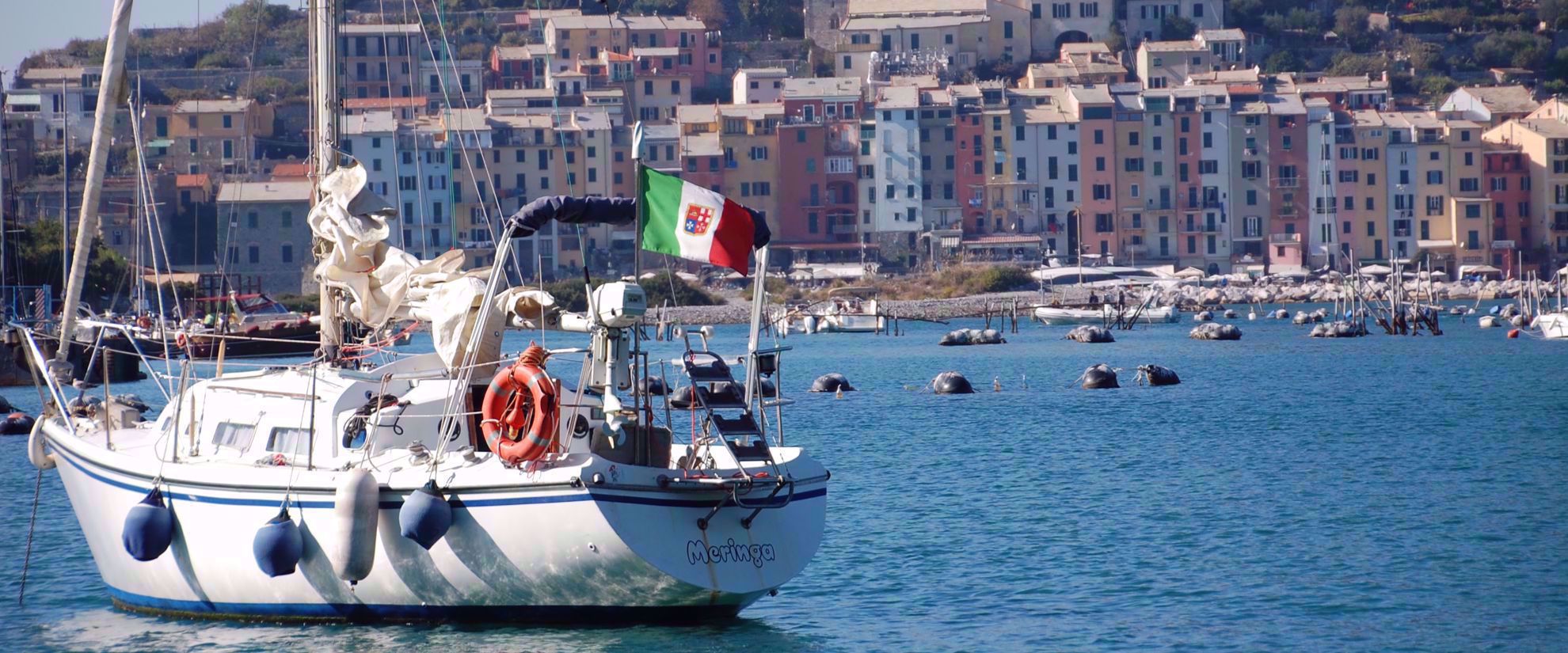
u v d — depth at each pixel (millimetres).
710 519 41719
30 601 51438
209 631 44906
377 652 42000
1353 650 45344
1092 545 61594
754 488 42000
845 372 181500
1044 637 46969
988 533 64688
